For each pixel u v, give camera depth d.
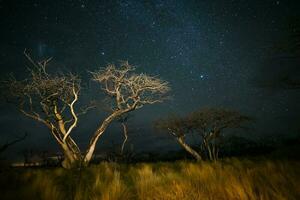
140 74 24.09
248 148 47.03
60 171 11.80
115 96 24.83
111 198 5.06
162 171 10.22
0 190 5.45
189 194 4.92
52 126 22.92
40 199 4.97
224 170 7.62
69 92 23.78
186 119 35.97
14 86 22.56
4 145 18.28
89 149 23.28
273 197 4.04
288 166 6.59
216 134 37.25
